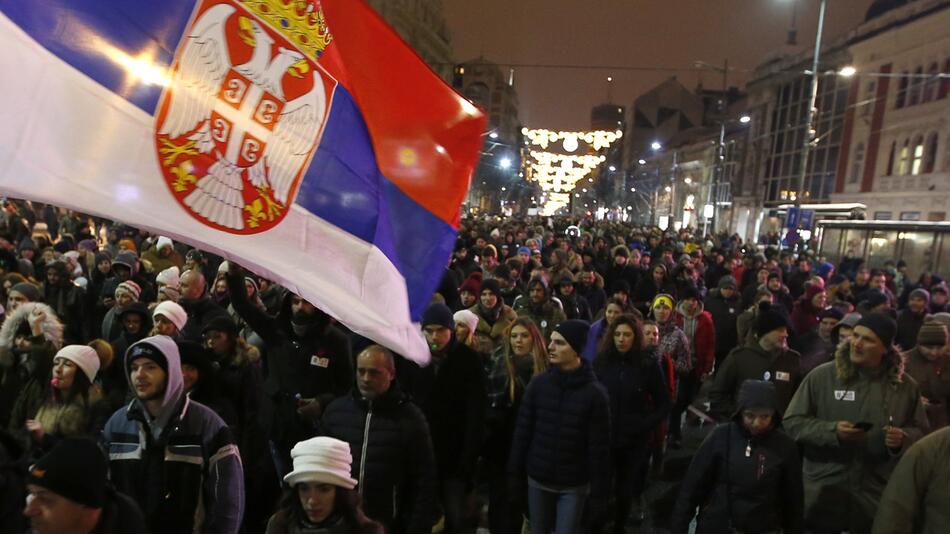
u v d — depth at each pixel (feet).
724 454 12.73
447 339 14.89
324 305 8.48
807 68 161.99
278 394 15.65
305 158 8.79
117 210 7.00
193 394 12.81
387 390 12.10
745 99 217.15
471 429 14.69
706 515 12.85
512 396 16.98
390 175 9.84
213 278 28.94
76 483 7.03
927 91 113.70
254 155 8.26
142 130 7.34
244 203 8.11
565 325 14.16
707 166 223.51
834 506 13.46
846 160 141.28
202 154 7.79
